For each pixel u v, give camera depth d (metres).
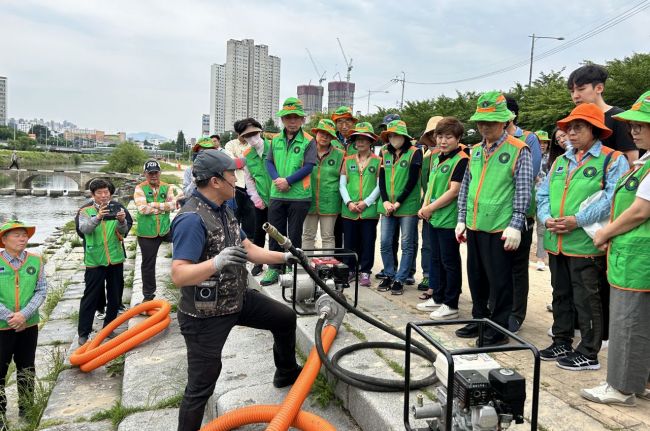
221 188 2.85
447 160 4.49
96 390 4.70
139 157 70.50
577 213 3.25
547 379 3.16
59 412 4.25
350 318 4.39
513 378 2.13
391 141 5.17
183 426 2.94
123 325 6.41
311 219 5.79
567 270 3.44
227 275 2.87
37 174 55.41
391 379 3.13
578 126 3.27
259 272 5.96
